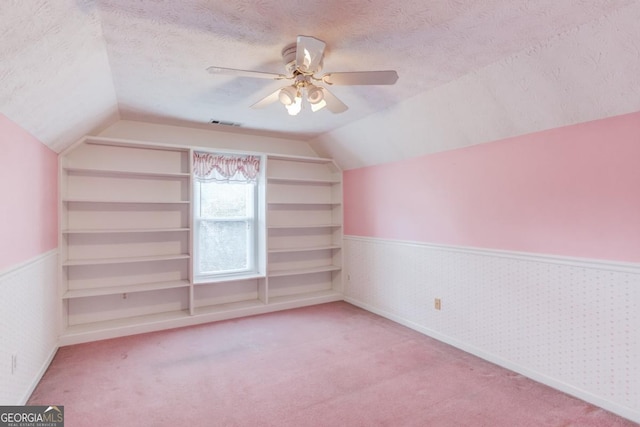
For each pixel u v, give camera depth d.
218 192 4.16
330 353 2.94
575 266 2.27
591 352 2.19
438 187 3.29
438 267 3.29
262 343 3.17
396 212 3.80
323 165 4.84
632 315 2.01
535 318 2.50
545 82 2.15
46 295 2.69
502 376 2.54
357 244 4.42
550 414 2.06
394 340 3.25
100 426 1.93
